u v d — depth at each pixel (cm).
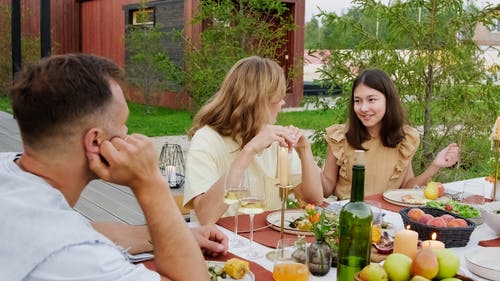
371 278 141
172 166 392
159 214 122
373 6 448
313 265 166
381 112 294
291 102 1368
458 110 460
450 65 454
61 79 108
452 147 304
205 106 248
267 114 240
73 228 105
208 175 230
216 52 693
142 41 1295
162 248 124
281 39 782
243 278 161
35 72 109
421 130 495
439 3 444
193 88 694
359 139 304
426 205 238
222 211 215
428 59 445
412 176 313
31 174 110
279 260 160
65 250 102
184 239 125
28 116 107
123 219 421
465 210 229
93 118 111
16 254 100
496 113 462
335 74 471
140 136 121
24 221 102
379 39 457
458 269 148
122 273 107
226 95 242
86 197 476
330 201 281
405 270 143
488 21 446
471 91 456
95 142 114
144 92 1312
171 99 1396
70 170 112
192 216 251
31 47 1374
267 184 250
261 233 208
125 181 119
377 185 305
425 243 175
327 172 315
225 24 697
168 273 124
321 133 490
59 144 109
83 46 1720
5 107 1195
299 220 213
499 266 174
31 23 1505
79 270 103
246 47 707
